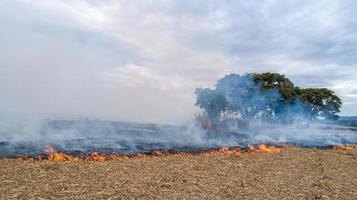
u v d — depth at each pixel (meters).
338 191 7.60
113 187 6.83
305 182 8.31
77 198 6.02
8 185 6.59
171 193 6.70
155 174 8.20
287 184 8.00
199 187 7.26
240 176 8.54
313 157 12.64
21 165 8.47
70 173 7.82
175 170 8.79
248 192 7.12
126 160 10.18
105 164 9.18
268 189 7.45
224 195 6.80
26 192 6.19
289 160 11.55
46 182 6.93
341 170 10.27
